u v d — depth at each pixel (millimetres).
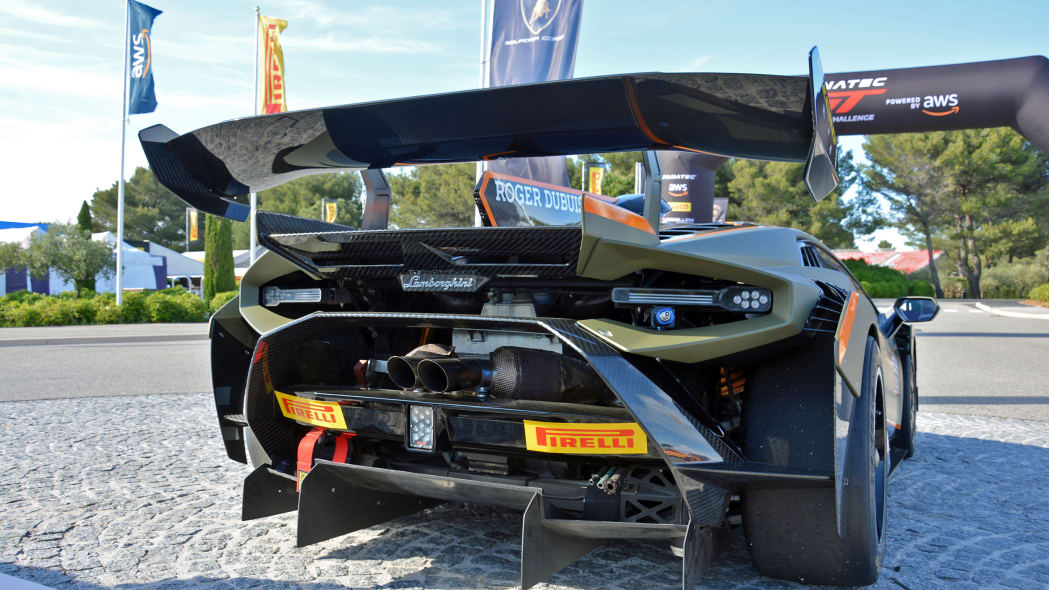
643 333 2035
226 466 4039
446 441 2332
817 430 2119
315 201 60406
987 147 44781
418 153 2689
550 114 2248
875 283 45969
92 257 31609
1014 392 7523
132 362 10164
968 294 49125
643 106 2096
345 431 2498
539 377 2244
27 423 5305
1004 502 3520
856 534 2164
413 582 2383
